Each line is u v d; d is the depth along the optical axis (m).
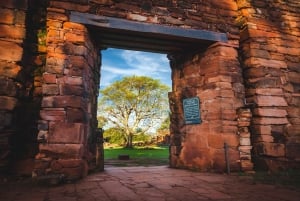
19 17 4.98
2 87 4.67
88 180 4.99
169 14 6.40
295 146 6.66
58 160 4.84
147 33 6.14
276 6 7.59
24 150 5.12
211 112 6.59
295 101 7.02
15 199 3.47
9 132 4.71
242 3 7.22
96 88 6.92
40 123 4.91
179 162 7.45
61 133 4.96
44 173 4.72
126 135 26.36
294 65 7.31
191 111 7.18
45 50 5.62
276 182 4.88
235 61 6.79
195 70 7.35
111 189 4.17
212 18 6.87
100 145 6.67
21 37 4.93
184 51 7.65
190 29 6.49
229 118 6.36
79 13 5.57
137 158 12.53
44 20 5.77
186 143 7.32
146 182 4.85
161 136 29.03
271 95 6.77
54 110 5.02
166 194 3.85
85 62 5.55
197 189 4.24
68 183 4.67
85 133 5.38
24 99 5.29
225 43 6.79
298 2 7.95
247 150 6.36
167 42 6.84
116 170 6.75
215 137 6.36
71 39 5.42
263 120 6.52
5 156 4.67
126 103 26.03
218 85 6.50
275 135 6.55
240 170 6.15
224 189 4.25
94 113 6.67
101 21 5.70
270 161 6.32
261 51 6.99
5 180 4.67
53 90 5.09
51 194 3.79
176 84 8.17
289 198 3.62
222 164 6.10
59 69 5.21
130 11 6.03
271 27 7.30
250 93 6.82
